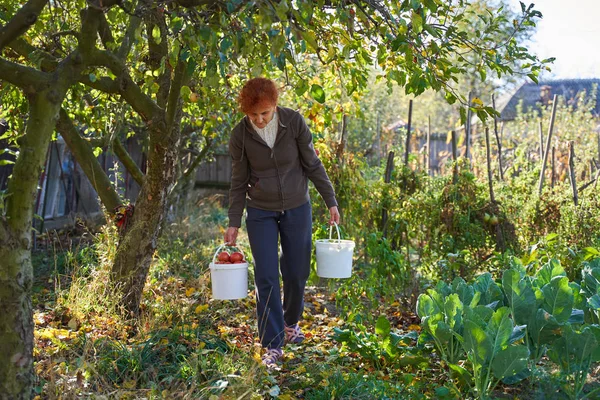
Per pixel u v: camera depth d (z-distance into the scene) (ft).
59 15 16.02
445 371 11.75
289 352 13.16
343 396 10.77
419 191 20.42
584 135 46.03
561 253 17.35
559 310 11.77
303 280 13.34
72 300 15.53
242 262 12.62
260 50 9.82
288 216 12.97
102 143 20.10
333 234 18.21
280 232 13.15
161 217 15.20
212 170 53.62
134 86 13.46
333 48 11.86
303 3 9.20
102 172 17.10
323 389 11.12
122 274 15.05
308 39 9.09
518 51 11.94
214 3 10.54
